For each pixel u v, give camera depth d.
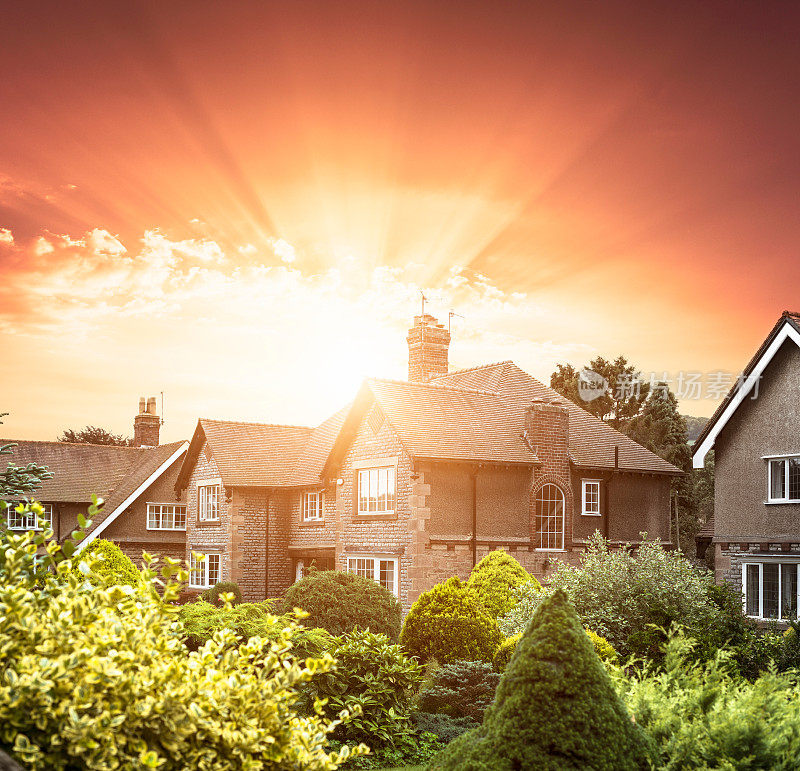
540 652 6.97
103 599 6.25
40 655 5.47
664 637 15.08
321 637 13.38
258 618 14.08
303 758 6.12
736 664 12.44
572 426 31.59
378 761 11.20
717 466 24.44
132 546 39.03
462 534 26.52
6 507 7.07
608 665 9.35
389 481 27.55
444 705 13.55
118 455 44.06
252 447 36.00
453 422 28.33
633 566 17.48
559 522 28.73
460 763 6.86
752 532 23.27
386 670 11.82
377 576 27.70
